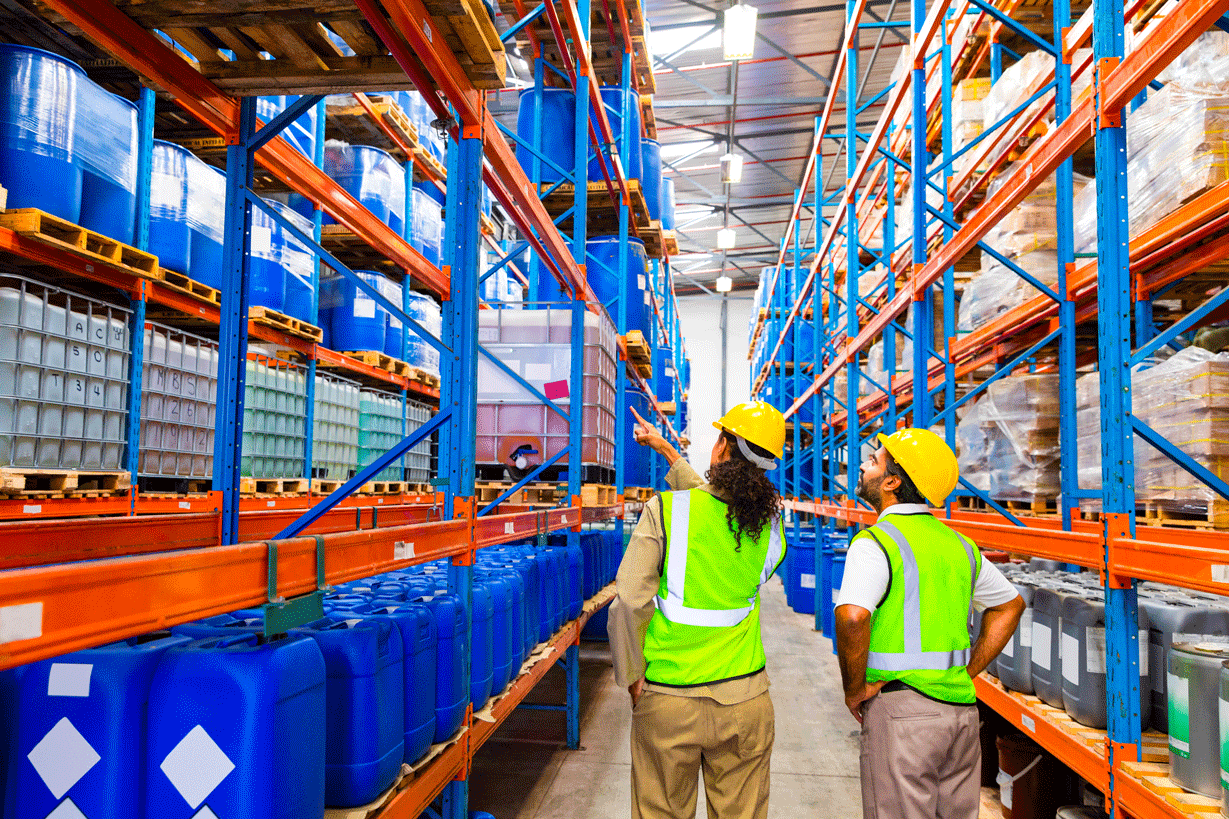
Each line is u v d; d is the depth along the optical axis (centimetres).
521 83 1284
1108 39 241
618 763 457
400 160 779
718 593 230
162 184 433
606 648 782
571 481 507
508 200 369
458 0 213
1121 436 233
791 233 1345
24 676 150
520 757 469
